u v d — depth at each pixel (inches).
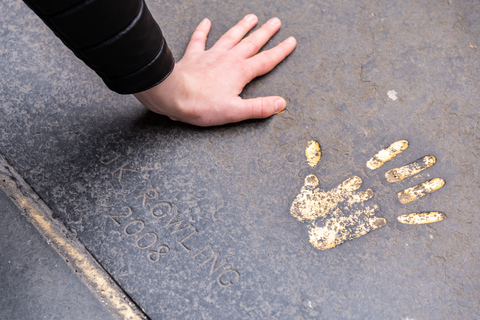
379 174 38.6
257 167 39.0
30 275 37.9
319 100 40.1
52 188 38.9
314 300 36.8
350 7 42.0
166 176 38.9
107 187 38.8
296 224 38.0
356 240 37.6
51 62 41.3
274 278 37.2
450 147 39.0
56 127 39.9
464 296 36.6
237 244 37.7
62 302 37.4
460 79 40.3
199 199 38.5
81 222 38.4
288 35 41.5
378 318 36.5
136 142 39.5
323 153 39.1
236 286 37.1
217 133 39.6
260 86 40.4
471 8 41.8
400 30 41.4
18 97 40.6
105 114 40.1
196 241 37.8
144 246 37.9
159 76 34.9
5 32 42.1
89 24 31.9
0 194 39.2
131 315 37.1
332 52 41.0
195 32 41.3
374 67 40.6
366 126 39.6
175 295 37.1
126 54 33.3
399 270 37.1
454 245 37.4
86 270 37.8
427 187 38.3
